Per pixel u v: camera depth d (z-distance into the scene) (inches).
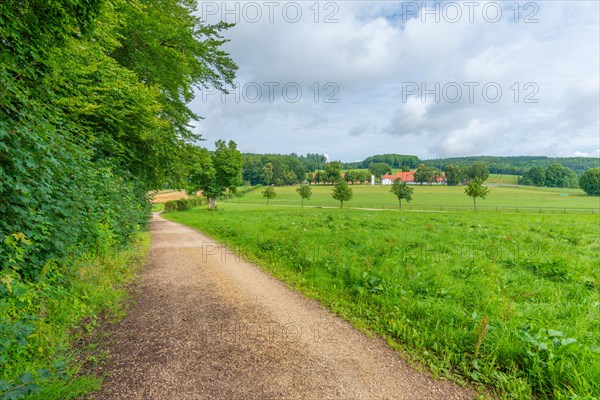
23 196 152.9
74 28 207.5
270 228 603.2
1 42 173.5
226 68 693.9
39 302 161.8
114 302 207.2
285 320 186.7
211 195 2004.2
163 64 554.6
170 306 208.4
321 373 130.0
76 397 109.2
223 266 332.2
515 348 138.1
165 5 529.0
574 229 567.2
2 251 146.2
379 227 597.3
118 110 384.2
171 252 418.6
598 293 216.4
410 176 5782.5
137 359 137.6
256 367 133.4
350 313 196.2
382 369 134.3
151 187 737.6
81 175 240.2
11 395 85.7
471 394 118.2
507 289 209.6
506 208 2282.2
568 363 122.3
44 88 216.8
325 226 632.4
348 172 5620.1
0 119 142.7
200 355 142.6
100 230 287.4
